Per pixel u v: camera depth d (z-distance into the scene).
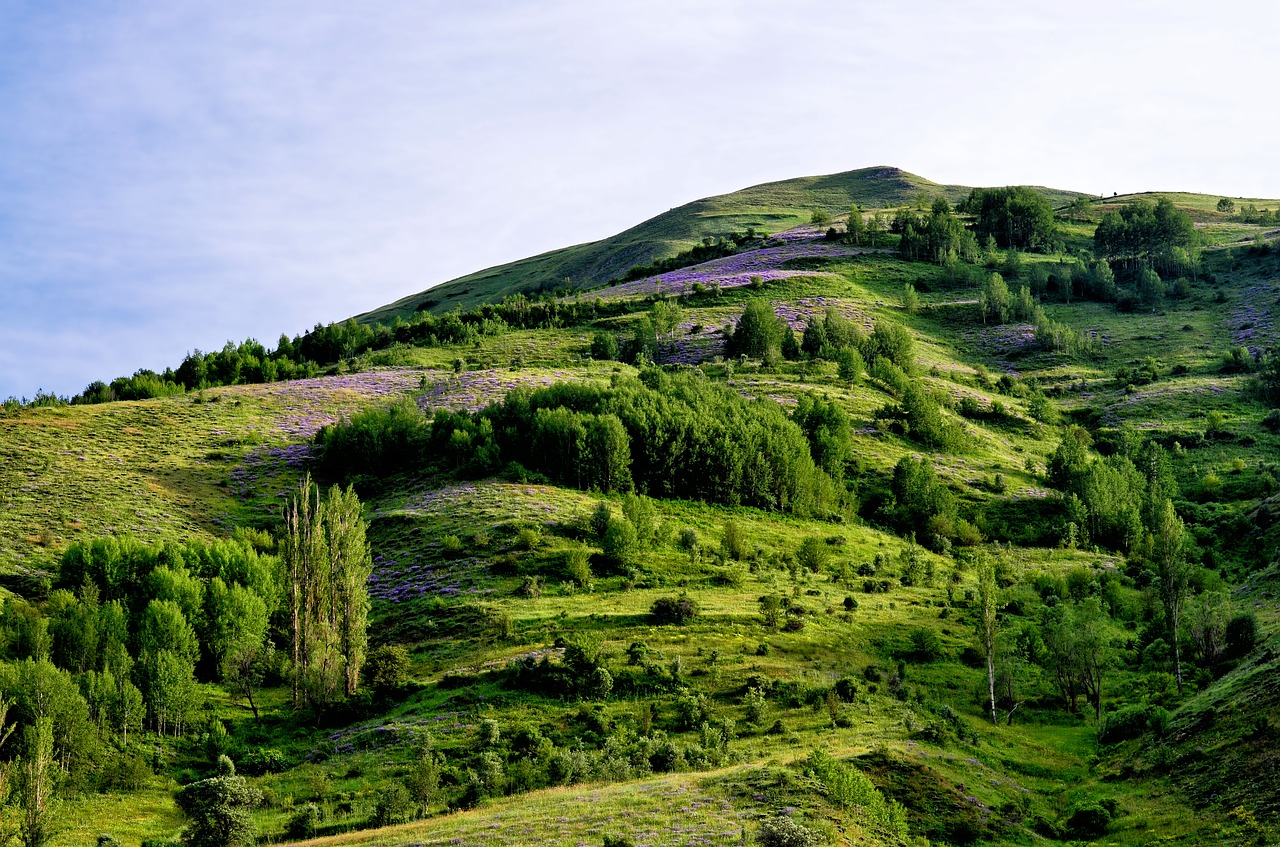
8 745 59.38
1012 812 49.09
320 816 51.50
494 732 58.94
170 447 124.50
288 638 80.56
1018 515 120.56
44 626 71.00
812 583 91.81
